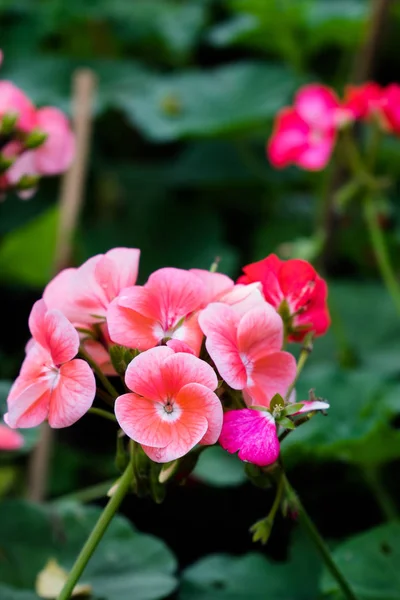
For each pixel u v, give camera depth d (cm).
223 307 74
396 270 150
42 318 74
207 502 108
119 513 108
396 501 105
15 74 166
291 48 169
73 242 135
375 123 115
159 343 73
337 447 97
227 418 73
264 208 160
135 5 173
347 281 141
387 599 89
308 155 117
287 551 104
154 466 74
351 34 161
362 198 118
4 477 108
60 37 179
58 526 95
